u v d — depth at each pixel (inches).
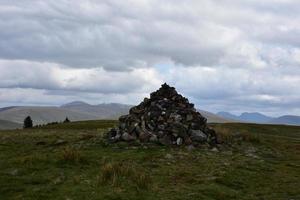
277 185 781.3
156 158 960.9
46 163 848.3
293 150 1364.4
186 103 1354.6
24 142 1325.0
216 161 962.1
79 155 880.9
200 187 708.0
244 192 721.6
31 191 634.2
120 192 633.0
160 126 1200.8
